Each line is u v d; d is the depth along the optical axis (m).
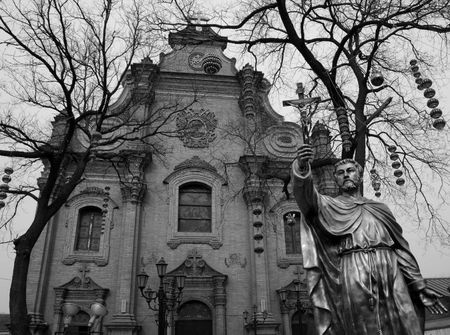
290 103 4.89
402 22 10.50
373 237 4.00
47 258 19.83
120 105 23.77
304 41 10.99
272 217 22.25
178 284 18.47
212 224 22.11
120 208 21.62
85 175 21.81
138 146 22.62
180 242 21.41
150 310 19.66
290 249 21.94
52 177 12.64
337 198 4.41
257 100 25.50
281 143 24.77
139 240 21.05
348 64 11.16
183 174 22.95
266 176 14.94
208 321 20.17
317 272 4.11
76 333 19.06
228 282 20.89
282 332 19.97
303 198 4.11
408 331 3.66
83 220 21.50
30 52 12.97
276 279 21.08
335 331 3.93
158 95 25.17
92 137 13.50
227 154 23.88
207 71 26.70
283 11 10.63
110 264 20.48
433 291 3.93
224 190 22.84
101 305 17.11
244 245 21.73
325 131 11.84
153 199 22.27
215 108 25.30
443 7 10.09
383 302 3.79
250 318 20.03
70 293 19.61
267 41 11.84
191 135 24.08
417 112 11.50
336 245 4.20
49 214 12.14
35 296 18.84
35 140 12.64
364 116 10.64
